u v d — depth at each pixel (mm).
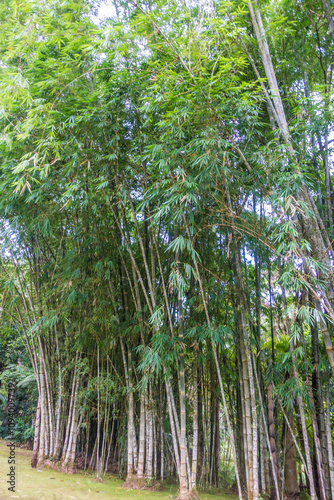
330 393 4359
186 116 3482
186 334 4125
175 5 4273
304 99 3781
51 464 4844
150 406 4598
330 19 4062
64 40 4535
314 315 3049
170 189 3500
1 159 4812
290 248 3090
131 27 3994
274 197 3377
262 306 4555
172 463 5141
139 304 4641
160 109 4020
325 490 3783
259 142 4566
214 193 3873
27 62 4875
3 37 4602
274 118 4160
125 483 4340
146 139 4305
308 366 3699
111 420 5777
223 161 3525
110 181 4625
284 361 3562
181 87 3572
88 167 4195
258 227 3990
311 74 4633
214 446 5297
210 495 4320
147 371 4301
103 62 4488
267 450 4375
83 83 4750
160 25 4238
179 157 3686
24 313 5523
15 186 4367
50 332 5512
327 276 3512
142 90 4395
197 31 3846
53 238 5480
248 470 3678
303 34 4547
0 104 4047
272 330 4543
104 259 4730
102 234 4934
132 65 4562
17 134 4262
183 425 3859
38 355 5684
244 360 3875
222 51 3830
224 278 4793
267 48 4062
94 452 5410
